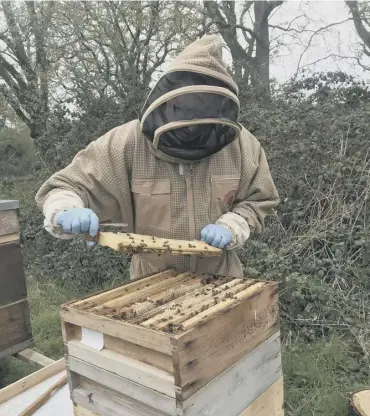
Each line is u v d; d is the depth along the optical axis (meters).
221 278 1.51
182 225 1.66
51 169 5.73
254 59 6.73
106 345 1.23
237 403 1.25
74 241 4.54
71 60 6.36
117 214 1.77
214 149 1.52
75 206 1.46
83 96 5.66
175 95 1.39
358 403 2.13
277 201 1.85
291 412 2.40
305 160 4.08
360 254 3.43
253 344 1.30
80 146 5.46
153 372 1.11
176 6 6.05
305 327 3.06
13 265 2.68
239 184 1.76
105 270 4.43
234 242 1.56
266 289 1.35
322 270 3.41
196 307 1.22
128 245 1.29
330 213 3.77
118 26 6.00
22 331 2.73
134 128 1.66
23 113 6.95
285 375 2.66
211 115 1.40
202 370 1.11
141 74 6.21
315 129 4.24
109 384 1.21
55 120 5.86
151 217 1.68
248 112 4.73
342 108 4.68
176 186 1.64
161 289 1.42
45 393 2.01
